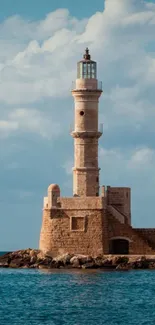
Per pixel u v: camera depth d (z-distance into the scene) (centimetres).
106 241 15775
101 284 13950
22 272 15975
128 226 15850
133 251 15862
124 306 11700
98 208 15725
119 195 16262
